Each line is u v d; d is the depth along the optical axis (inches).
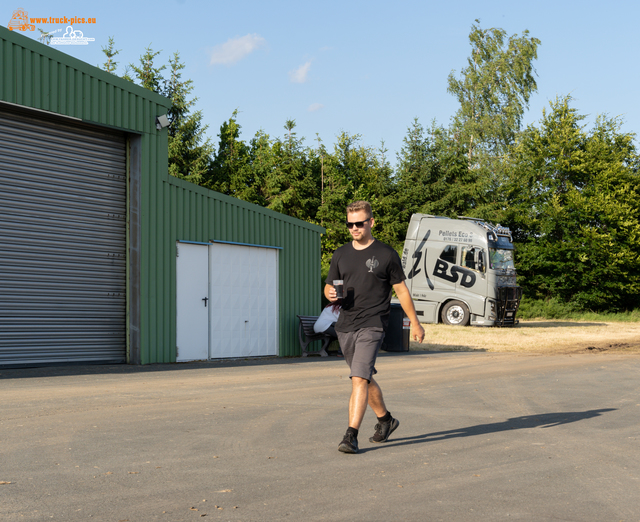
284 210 1584.6
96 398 283.3
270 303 593.3
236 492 143.3
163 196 486.3
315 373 424.2
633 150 1530.5
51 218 428.8
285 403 283.9
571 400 306.2
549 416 259.1
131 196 470.9
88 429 212.8
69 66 424.5
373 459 179.0
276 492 143.8
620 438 214.7
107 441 194.9
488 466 172.7
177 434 208.2
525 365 488.7
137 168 469.4
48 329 427.8
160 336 481.4
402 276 189.3
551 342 744.3
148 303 472.1
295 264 626.5
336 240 1547.7
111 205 463.5
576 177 1464.1
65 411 247.1
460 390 341.1
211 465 168.1
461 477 160.2
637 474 167.2
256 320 575.8
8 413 239.0
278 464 170.7
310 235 647.8
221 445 193.2
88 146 449.7
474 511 132.4
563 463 177.8
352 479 156.4
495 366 480.4
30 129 416.8
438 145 1551.4
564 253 1390.3
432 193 1533.0
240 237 559.2
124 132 469.4
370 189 1674.5
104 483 148.6
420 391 336.2
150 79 1528.1
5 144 404.8
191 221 510.6
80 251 445.1
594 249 1358.3
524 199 1470.2
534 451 192.9
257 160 1637.6
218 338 535.5
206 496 139.7
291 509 131.5
